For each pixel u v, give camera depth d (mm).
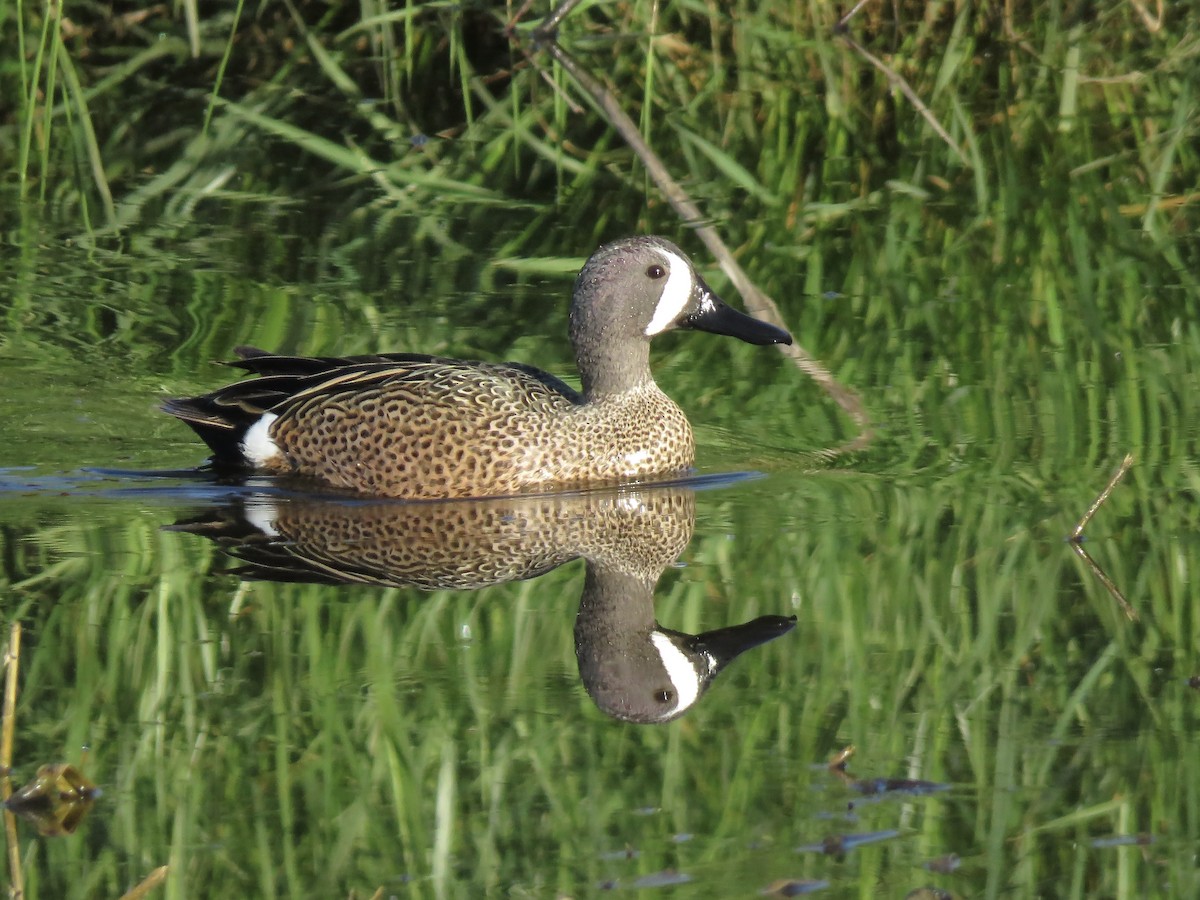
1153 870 7020
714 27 18969
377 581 10188
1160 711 8453
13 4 19234
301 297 15766
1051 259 16594
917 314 15461
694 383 14367
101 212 18141
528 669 9047
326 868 7141
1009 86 19781
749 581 10250
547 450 12109
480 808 7609
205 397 12555
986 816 7457
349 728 8320
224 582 10086
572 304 12648
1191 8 19484
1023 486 11781
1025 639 9359
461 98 19906
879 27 19594
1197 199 17891
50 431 13062
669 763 8000
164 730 8297
